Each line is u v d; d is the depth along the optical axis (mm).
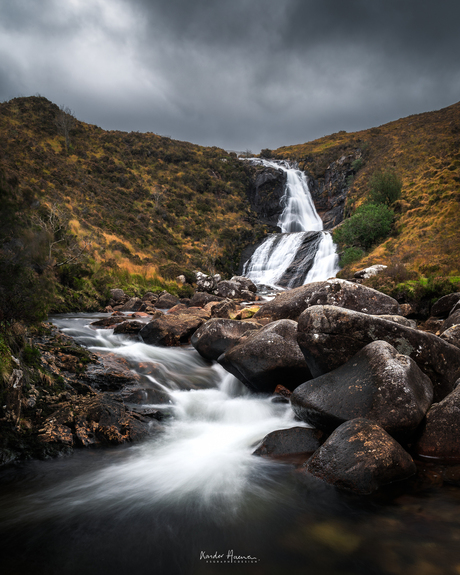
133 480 3701
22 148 46125
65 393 5398
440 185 41812
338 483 3359
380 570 2410
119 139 68750
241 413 5590
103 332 11305
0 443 3928
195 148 77562
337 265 40969
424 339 4820
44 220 21812
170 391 6516
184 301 23172
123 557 2604
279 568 2467
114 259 28781
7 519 3051
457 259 24078
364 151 63938
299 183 66312
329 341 4953
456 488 3299
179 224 50281
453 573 2344
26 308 5344
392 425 3777
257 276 46031
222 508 3207
